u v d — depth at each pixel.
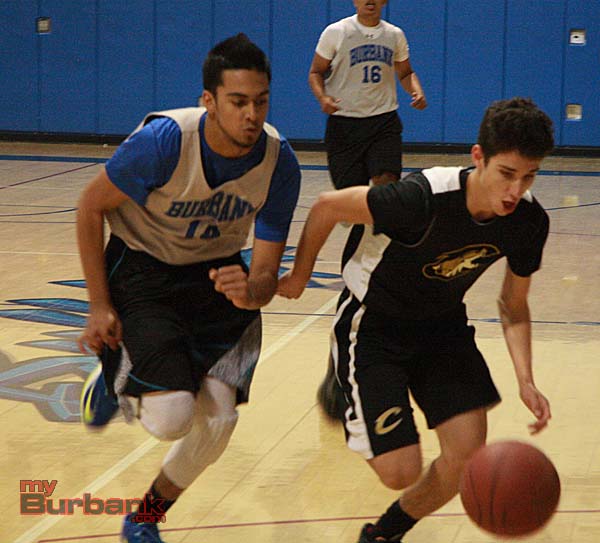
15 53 21.98
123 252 4.36
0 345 7.68
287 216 4.39
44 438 5.80
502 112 3.70
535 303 9.35
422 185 3.97
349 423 4.24
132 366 4.09
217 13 21.12
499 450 3.67
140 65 21.62
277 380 6.96
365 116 9.50
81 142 22.16
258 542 4.53
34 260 11.02
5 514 4.75
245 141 3.92
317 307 9.10
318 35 20.83
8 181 17.22
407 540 4.56
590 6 20.00
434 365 4.30
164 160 4.00
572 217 14.15
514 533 3.62
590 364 7.41
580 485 5.23
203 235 4.28
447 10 20.33
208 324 4.38
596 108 20.38
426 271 4.12
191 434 4.26
